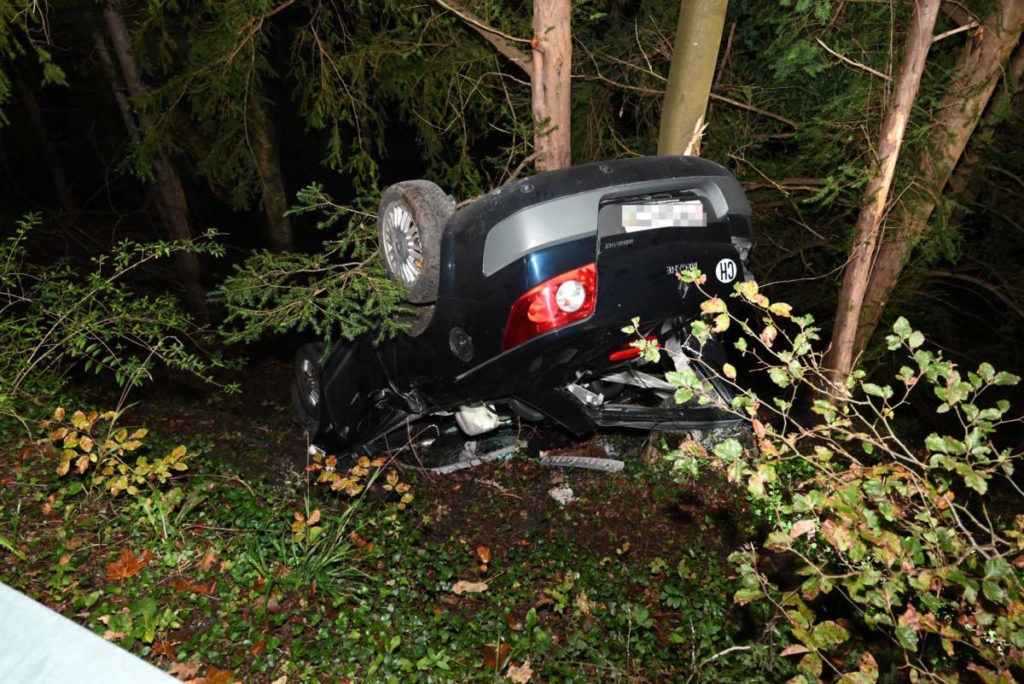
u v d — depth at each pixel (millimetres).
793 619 2963
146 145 8484
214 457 7691
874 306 8852
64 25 11328
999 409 3152
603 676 4301
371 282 5344
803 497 3070
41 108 16781
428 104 8438
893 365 10148
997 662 2979
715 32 6547
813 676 2848
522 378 4922
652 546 6117
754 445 6418
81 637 1724
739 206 4922
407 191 5051
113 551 4559
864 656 2904
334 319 5645
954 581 2926
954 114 7859
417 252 5102
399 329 5500
